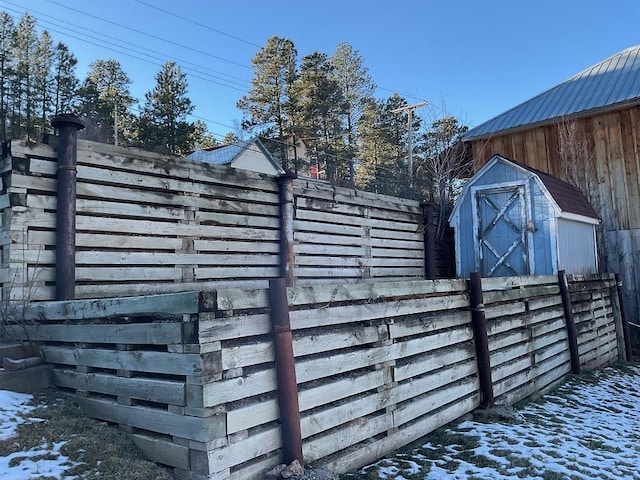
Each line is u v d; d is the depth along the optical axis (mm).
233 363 2828
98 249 5195
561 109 13484
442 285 4902
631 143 12242
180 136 31109
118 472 2725
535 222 9305
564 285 7707
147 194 5711
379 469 3566
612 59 14789
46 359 3949
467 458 3865
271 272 7227
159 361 2938
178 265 5965
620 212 12234
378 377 3906
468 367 5125
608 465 3895
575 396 6652
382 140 34250
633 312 11781
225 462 2693
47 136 4879
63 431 3109
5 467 2623
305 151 35375
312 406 3266
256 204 7117
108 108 33125
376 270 9375
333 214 8531
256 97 34594
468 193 10266
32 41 30781
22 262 4523
